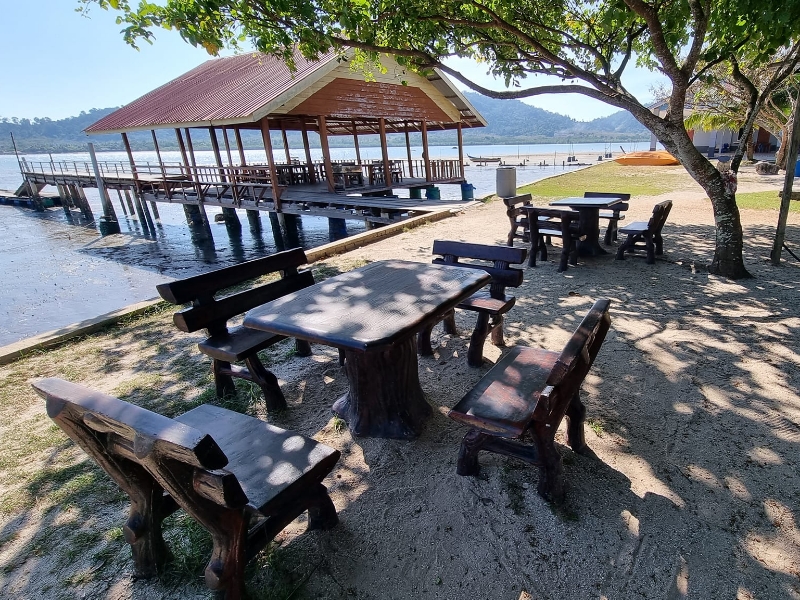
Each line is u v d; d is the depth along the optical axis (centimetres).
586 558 194
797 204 1036
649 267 599
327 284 302
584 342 186
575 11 696
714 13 524
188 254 1523
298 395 338
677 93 496
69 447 291
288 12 475
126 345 441
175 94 1927
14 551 214
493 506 223
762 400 295
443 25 655
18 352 420
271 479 183
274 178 1388
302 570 198
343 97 1454
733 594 176
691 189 1416
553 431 211
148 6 473
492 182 2820
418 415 294
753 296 475
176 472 142
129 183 2092
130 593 191
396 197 1432
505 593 183
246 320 251
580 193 1368
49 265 1391
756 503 217
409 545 207
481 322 355
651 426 277
